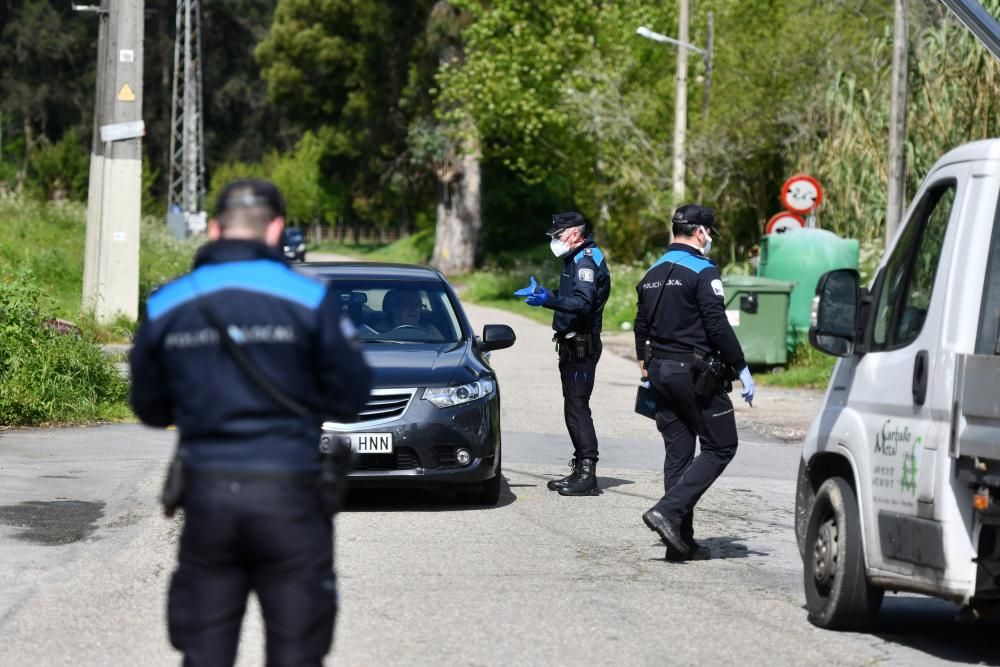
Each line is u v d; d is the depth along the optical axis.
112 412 51.31
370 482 34.00
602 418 56.06
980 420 20.17
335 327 14.68
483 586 26.58
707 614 24.86
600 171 142.38
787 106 108.56
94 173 76.12
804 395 66.12
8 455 41.91
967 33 76.19
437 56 195.50
